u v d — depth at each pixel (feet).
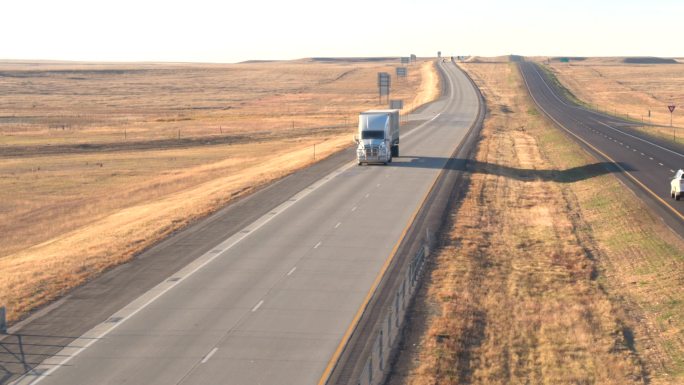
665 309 107.04
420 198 182.19
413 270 114.42
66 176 272.51
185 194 208.74
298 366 81.82
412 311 100.07
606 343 94.12
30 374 80.74
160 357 84.89
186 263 126.00
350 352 85.87
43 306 104.68
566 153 283.59
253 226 153.38
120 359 84.53
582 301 111.34
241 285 112.88
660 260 128.98
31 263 129.39
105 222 177.88
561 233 156.66
